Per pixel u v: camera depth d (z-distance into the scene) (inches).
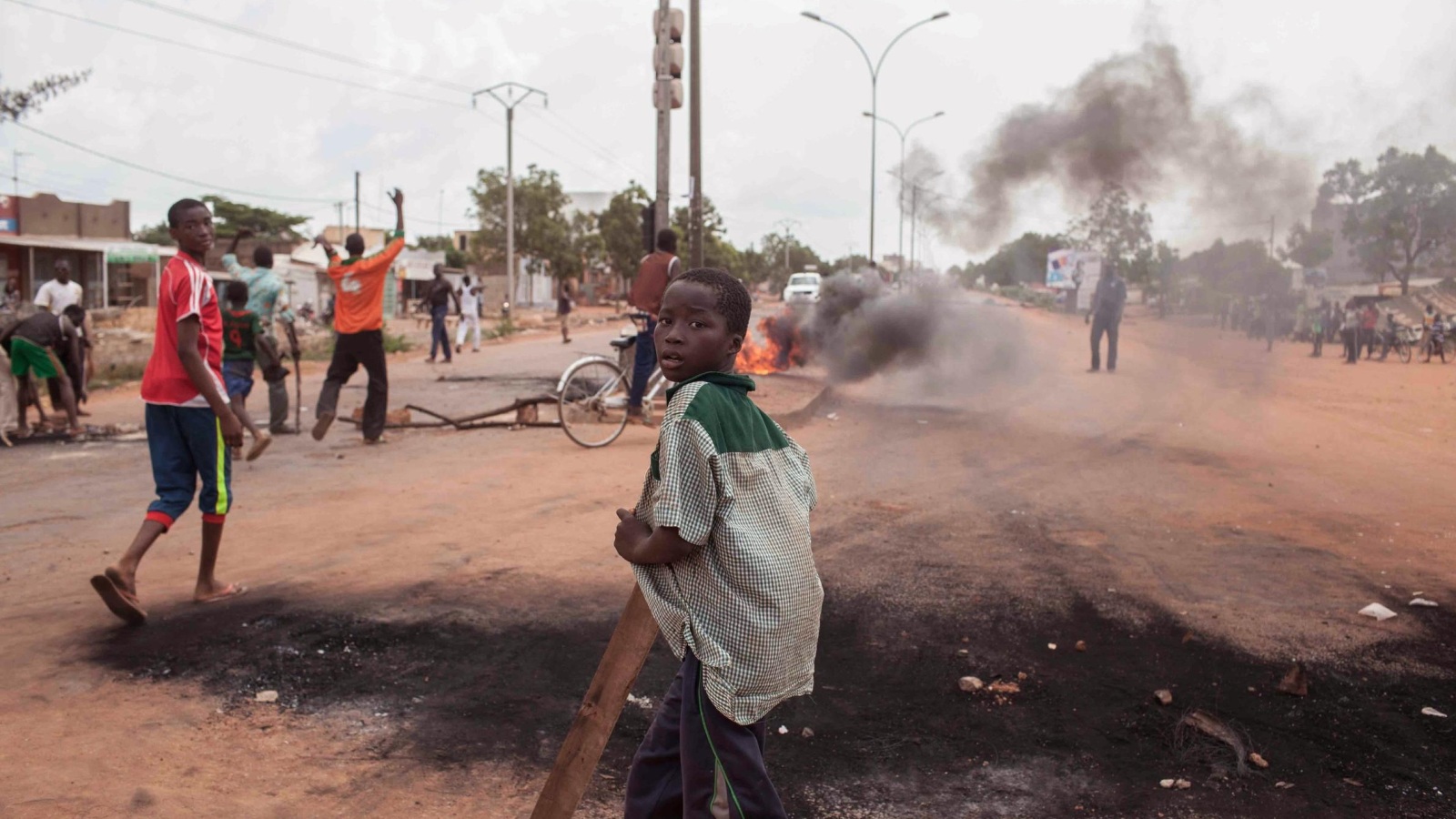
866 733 140.9
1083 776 129.9
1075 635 177.3
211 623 176.7
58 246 1355.8
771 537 85.1
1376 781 128.7
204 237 177.3
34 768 124.4
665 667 162.1
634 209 2341.3
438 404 490.9
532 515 258.7
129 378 647.8
